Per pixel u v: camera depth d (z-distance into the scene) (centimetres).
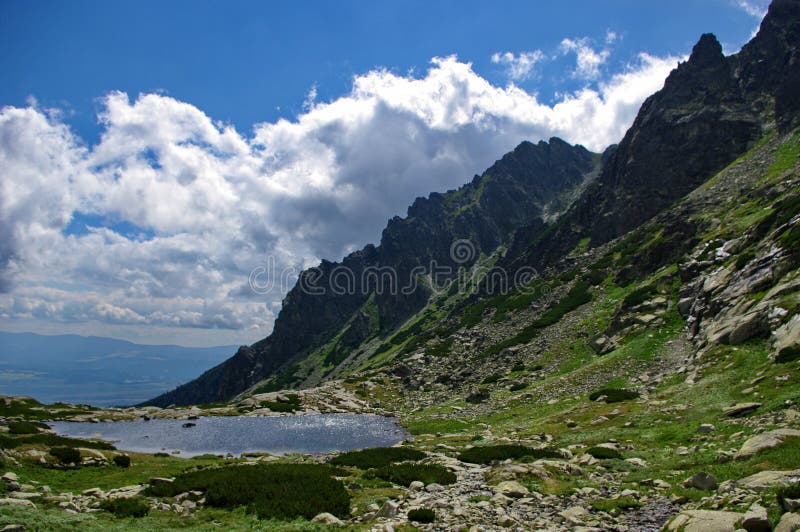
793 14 14938
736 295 5431
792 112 11869
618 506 1839
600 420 4272
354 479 2712
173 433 6425
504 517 1747
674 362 5616
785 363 3616
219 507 2195
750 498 1512
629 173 14312
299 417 7988
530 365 8200
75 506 2158
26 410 8169
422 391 9238
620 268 10494
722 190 10600
